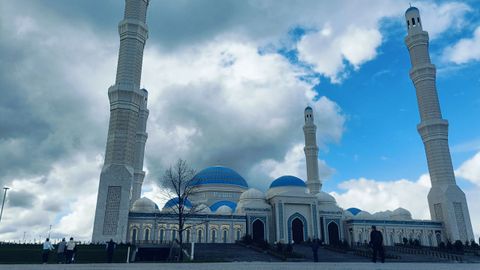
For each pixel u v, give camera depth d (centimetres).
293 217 8175
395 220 8431
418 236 8344
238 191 9762
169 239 7188
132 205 8575
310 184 10200
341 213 8644
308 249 6444
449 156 8562
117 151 6875
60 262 4069
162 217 7262
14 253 4512
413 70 9250
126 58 7600
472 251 6481
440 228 8331
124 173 6750
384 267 2077
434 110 8744
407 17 9738
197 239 7419
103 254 4791
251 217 8038
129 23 7806
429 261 5338
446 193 8219
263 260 4978
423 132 8831
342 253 5938
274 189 8700
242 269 1994
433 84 9006
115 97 7219
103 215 6438
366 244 6762
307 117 10919
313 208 8288
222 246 6412
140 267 2406
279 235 7856
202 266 2525
